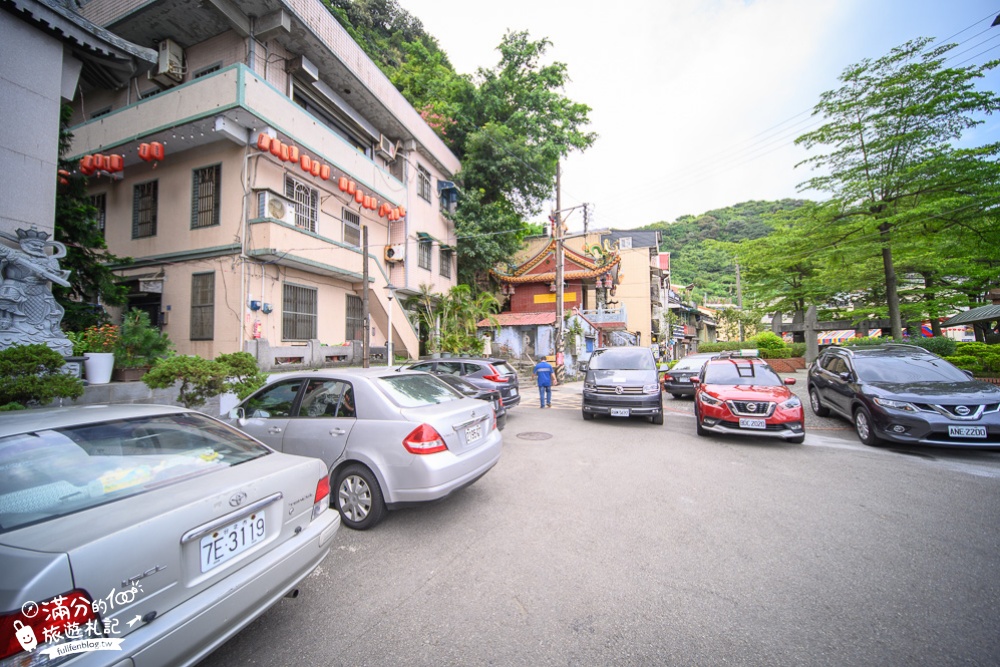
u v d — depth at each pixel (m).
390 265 15.25
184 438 2.49
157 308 10.62
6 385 4.41
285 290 10.60
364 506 3.74
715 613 2.51
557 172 17.27
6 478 1.81
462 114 20.11
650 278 29.89
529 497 4.52
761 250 17.98
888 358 7.41
